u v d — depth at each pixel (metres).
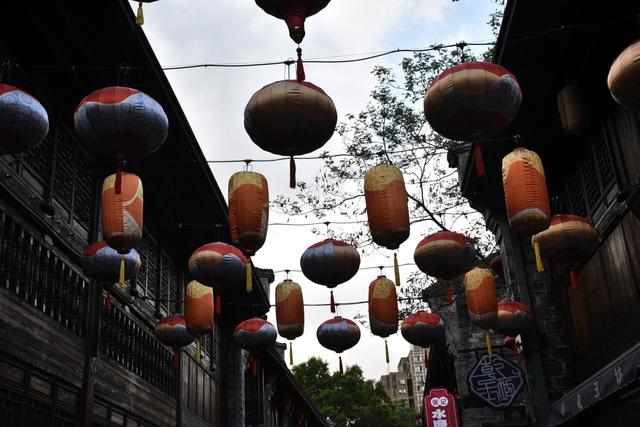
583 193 12.43
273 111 6.70
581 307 12.78
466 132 7.21
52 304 9.98
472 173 14.02
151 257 15.16
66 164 10.95
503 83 6.89
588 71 10.64
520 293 14.40
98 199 12.08
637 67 6.46
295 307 11.05
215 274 10.31
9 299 8.62
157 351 14.78
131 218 8.10
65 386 10.15
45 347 9.48
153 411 14.03
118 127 6.94
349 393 53.41
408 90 15.25
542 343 13.95
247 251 8.49
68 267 10.62
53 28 9.77
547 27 9.87
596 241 9.95
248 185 8.45
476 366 13.98
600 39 9.95
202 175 13.88
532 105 11.65
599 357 11.95
